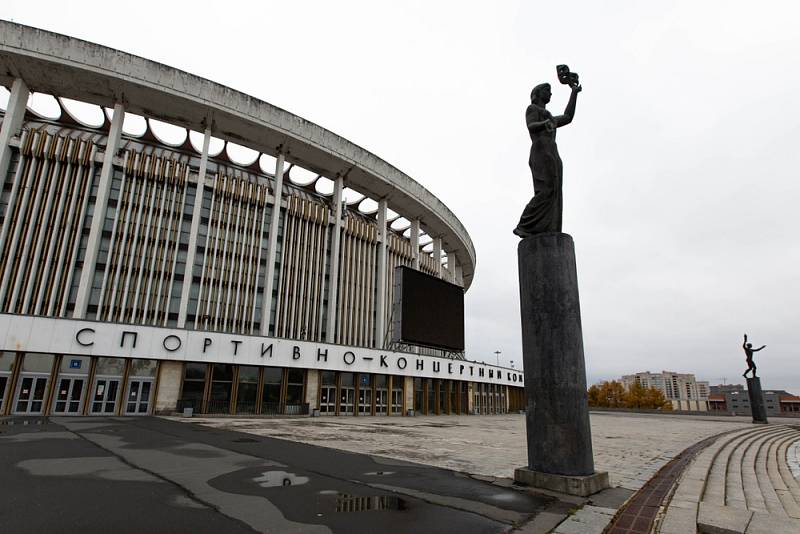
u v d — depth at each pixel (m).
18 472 6.82
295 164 36.00
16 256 25.02
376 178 37.59
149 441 11.15
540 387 6.81
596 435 18.27
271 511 5.04
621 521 5.09
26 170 26.42
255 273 32.09
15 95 26.50
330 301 34.12
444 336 33.38
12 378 20.33
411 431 17.36
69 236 26.53
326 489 6.18
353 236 38.47
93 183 28.06
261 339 26.25
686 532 4.70
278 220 32.91
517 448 11.80
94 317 25.89
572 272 7.07
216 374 24.89
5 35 25.09
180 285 29.17
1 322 20.11
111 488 5.92
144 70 27.73
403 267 30.88
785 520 5.11
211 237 31.00
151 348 23.00
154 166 29.92
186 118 30.75
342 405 29.58
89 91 28.30
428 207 42.09
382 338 37.84
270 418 24.05
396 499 5.71
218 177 32.19
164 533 4.21
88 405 21.50
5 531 4.16
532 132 8.03
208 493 5.79
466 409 40.81
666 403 77.69
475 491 6.23
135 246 28.06
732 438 17.75
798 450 16.61
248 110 30.73
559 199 7.59
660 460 10.23
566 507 5.46
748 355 35.12
